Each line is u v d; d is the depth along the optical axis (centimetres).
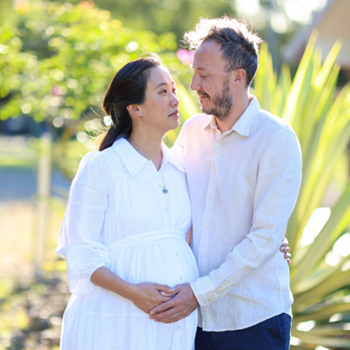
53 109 469
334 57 349
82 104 466
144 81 204
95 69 461
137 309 194
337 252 393
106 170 199
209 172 218
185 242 213
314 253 333
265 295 210
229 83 203
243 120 209
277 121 206
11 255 604
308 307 355
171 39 491
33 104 461
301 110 334
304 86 340
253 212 209
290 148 201
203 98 208
